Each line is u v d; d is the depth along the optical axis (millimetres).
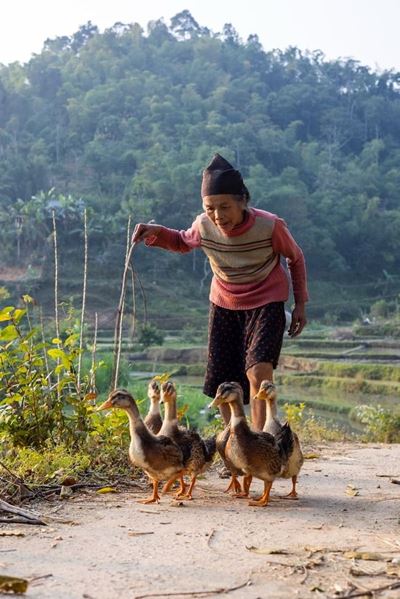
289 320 7117
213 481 7055
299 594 3830
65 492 6020
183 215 110750
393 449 10938
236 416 5902
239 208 6590
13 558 4328
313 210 124000
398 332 80750
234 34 195250
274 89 175250
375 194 138000
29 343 7844
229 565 4289
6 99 147250
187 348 68375
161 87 155500
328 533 5059
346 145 160875
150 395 7176
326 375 60906
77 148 137875
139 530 5031
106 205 115312
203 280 103250
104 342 62812
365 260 122875
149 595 3777
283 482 7191
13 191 119688
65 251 96000
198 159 121500
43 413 7438
